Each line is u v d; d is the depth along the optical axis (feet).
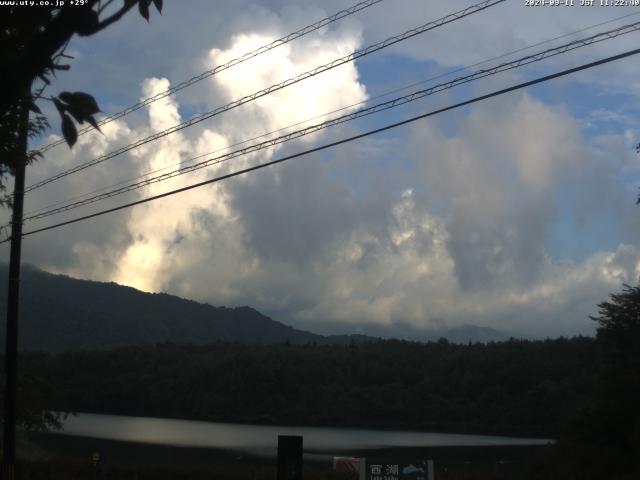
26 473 96.22
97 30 11.89
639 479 93.04
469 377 393.91
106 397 432.66
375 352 478.18
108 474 100.78
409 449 246.27
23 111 18.54
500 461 194.49
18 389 107.24
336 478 100.37
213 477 101.50
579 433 105.40
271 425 383.86
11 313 63.52
